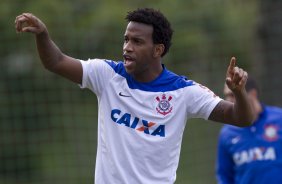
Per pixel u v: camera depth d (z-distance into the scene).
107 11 41.81
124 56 16.41
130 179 16.16
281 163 24.03
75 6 42.53
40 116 39.12
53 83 39.66
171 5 42.81
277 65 37.78
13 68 41.09
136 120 16.38
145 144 16.28
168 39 16.81
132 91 16.45
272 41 37.88
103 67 16.58
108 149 16.28
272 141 24.16
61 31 39.38
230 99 22.88
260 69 38.28
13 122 38.66
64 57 16.31
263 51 38.12
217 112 16.50
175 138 16.56
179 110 16.56
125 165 16.17
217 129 37.41
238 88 15.68
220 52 40.97
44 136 38.91
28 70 40.94
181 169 37.12
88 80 16.48
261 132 24.23
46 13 41.00
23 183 39.00
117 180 16.12
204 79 39.69
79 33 39.28
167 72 16.80
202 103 16.58
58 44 39.00
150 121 16.39
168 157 16.48
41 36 15.87
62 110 39.38
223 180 24.81
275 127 24.25
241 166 24.41
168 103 16.47
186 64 39.97
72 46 39.00
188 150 37.28
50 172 39.03
